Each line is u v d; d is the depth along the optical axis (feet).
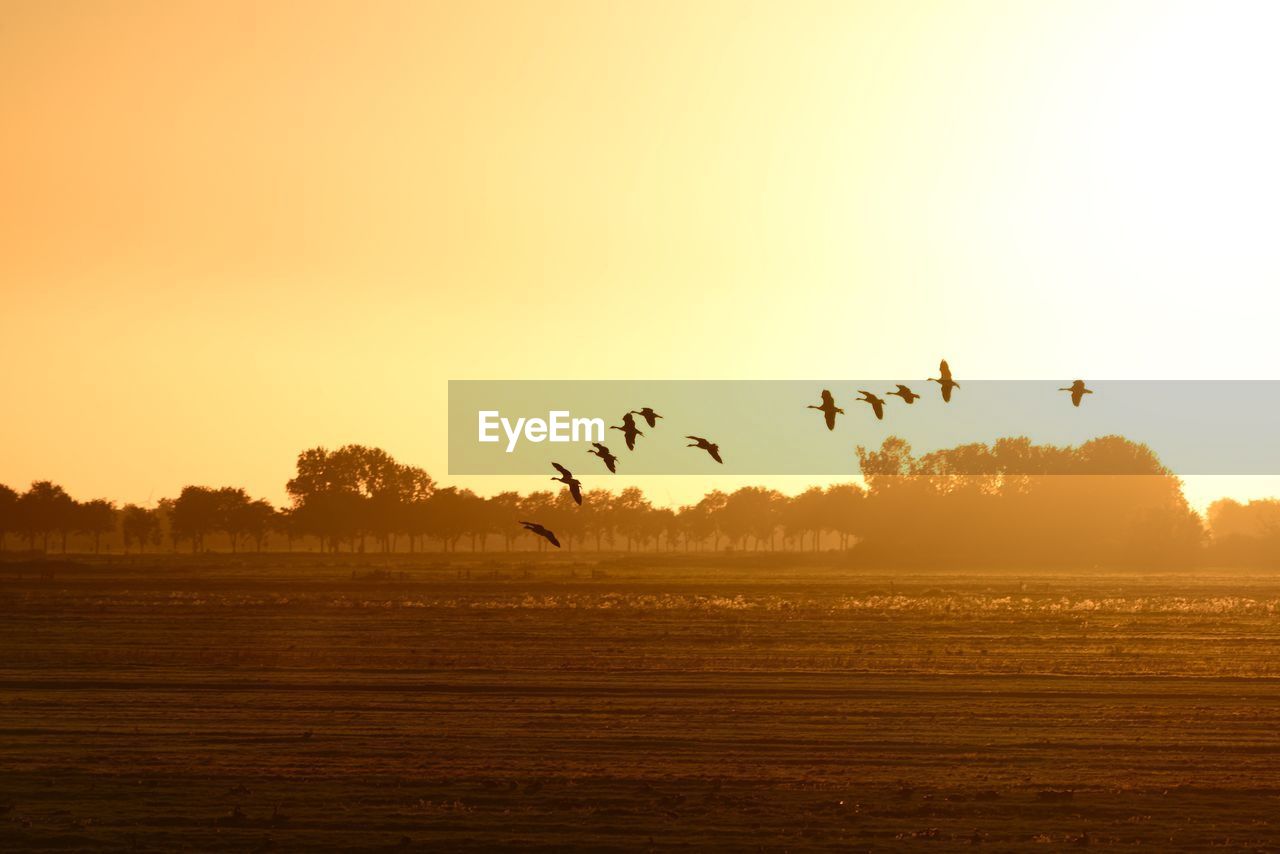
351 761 173.99
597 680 259.60
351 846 131.54
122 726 202.90
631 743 187.62
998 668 280.51
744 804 149.48
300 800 150.92
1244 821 142.61
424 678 263.29
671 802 150.10
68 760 174.09
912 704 225.15
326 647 327.47
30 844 132.67
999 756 177.58
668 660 295.69
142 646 329.72
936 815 145.07
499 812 145.38
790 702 227.81
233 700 231.91
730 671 274.98
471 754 179.01
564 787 157.89
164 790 155.74
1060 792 154.92
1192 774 166.30
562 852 130.00
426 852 129.70
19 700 231.71
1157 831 138.31
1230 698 232.94
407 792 154.92
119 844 132.67
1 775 163.94
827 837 135.54
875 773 166.61
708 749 182.80
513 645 331.36
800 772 167.02
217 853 129.70
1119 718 209.77
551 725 203.31
